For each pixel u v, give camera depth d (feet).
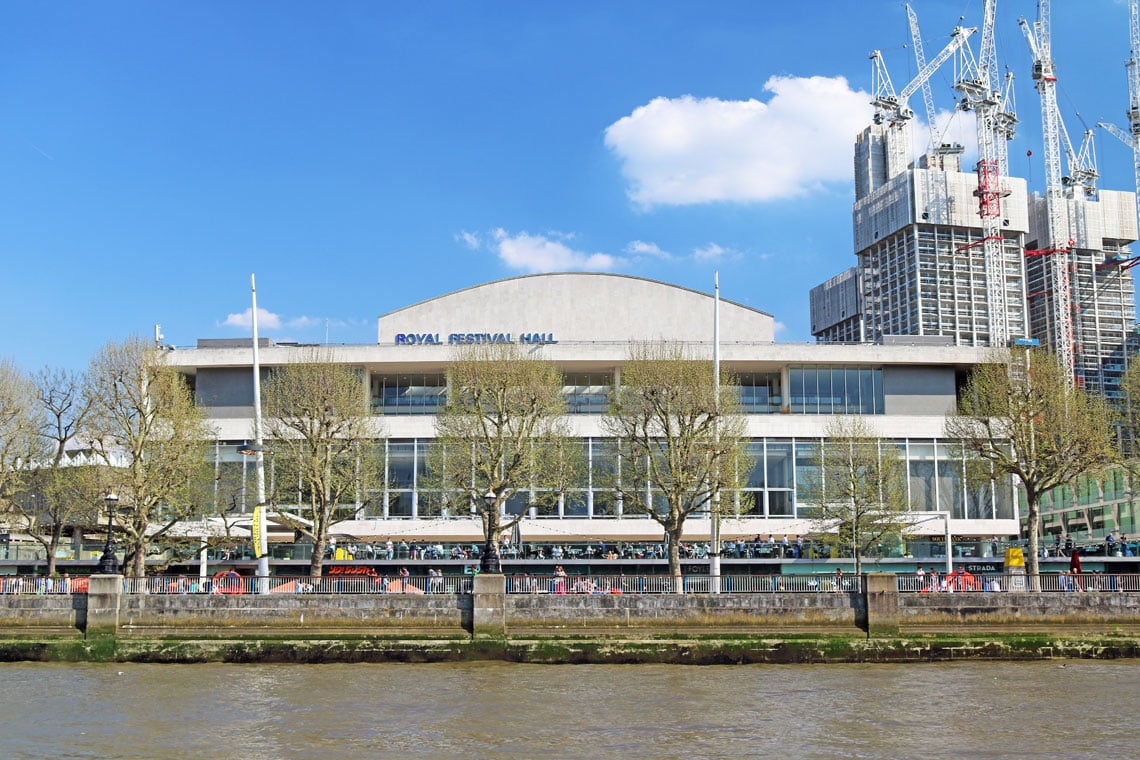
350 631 181.98
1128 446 272.10
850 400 296.51
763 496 280.10
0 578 193.88
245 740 114.93
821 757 106.42
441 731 119.55
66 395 233.96
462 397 234.17
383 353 288.30
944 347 294.46
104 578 183.93
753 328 312.29
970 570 252.62
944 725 122.52
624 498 224.53
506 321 310.04
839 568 248.73
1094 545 262.06
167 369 226.38
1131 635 180.24
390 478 281.54
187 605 183.83
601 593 185.78
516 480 219.61
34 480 233.55
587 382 304.09
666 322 310.86
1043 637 178.91
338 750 110.11
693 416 219.61
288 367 242.99
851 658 177.06
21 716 128.88
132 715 129.39
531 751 109.50
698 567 249.14
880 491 241.14
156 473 213.87
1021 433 222.07
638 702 138.21
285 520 224.94
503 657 177.99
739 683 154.81
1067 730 119.65
